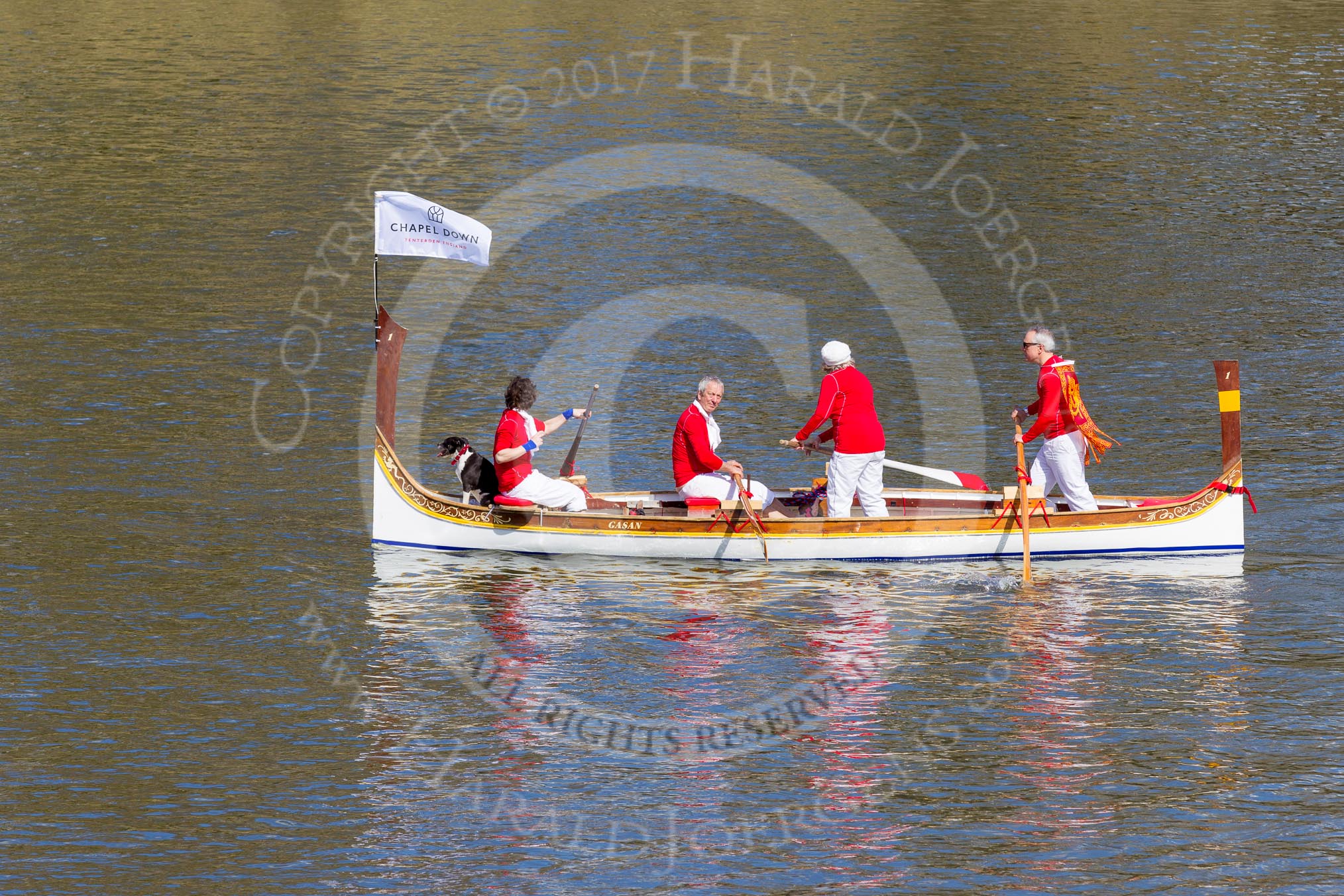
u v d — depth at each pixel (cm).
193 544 5638
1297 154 13288
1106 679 4619
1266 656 4759
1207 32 18925
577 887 3597
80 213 11144
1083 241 10712
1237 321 8819
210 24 18975
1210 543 5638
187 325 8600
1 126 13775
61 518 5853
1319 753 4166
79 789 3969
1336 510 6022
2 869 3622
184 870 3638
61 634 4856
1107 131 14100
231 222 10975
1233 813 3881
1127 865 3666
